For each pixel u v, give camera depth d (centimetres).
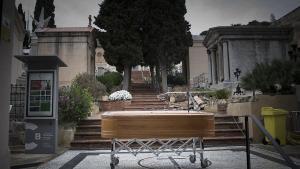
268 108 872
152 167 619
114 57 2055
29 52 2472
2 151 456
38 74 793
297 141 862
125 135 558
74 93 995
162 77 2130
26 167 620
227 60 2109
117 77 2312
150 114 563
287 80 996
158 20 2108
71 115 958
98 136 947
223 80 2133
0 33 434
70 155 775
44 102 788
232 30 2128
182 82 2894
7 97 481
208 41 2506
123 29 2056
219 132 969
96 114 1314
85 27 2230
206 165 612
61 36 2092
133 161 689
